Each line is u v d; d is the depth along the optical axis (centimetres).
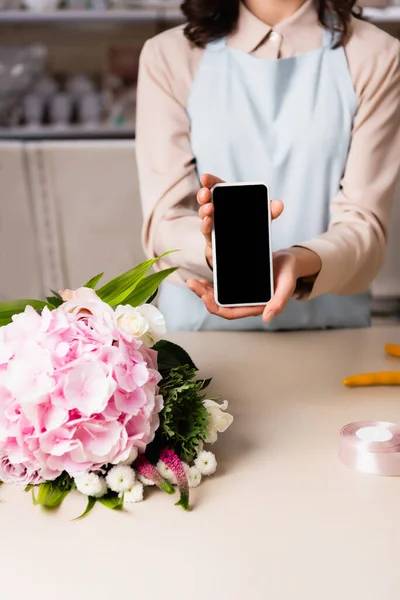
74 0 333
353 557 59
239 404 92
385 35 138
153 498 69
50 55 364
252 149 138
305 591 54
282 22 136
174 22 341
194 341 122
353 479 72
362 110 135
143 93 141
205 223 92
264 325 138
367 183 133
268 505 67
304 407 91
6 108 322
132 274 79
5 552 60
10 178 238
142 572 57
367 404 92
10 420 67
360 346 118
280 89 137
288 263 102
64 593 55
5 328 70
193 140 140
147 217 134
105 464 68
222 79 137
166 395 71
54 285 250
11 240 245
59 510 67
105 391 66
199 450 73
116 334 70
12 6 332
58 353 67
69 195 241
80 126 327
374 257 130
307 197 139
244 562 58
